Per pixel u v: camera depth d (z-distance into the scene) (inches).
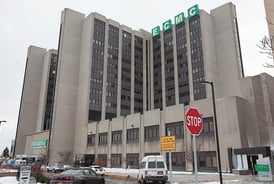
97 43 3304.6
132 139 2258.9
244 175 1251.8
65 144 2945.4
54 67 4158.5
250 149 1343.5
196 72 3112.7
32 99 4010.8
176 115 1925.4
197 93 3036.4
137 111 3545.8
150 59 3873.0
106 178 1284.4
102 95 3144.7
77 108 3129.9
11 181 834.2
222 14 3181.6
